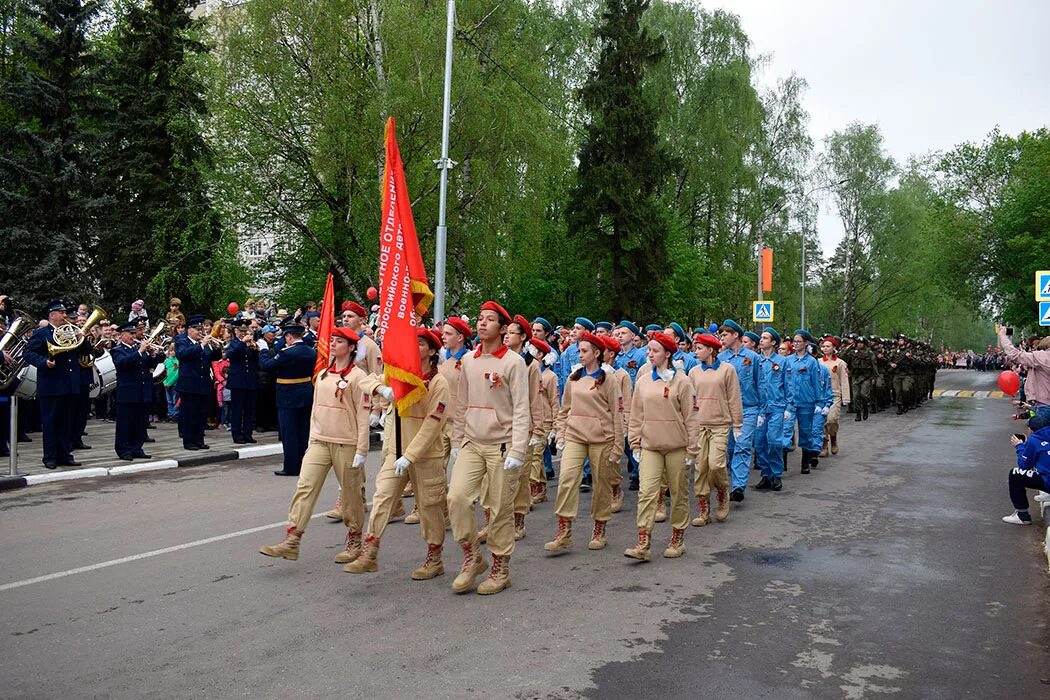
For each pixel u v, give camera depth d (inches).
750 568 275.4
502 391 247.3
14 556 275.9
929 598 242.5
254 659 189.6
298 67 1051.3
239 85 1037.8
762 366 429.1
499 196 1092.5
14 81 1114.1
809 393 494.9
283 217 1072.8
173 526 321.1
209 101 1055.0
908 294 2303.2
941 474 490.0
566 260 1528.1
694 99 1668.3
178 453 500.4
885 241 2234.3
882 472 499.5
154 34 1115.9
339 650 195.6
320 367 278.7
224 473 446.3
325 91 1021.2
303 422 435.5
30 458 479.5
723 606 233.5
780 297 1935.3
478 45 1109.7
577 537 323.0
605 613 226.2
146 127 1101.1
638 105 1366.9
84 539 299.6
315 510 357.1
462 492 243.4
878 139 2250.2
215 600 232.4
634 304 1390.3
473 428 248.2
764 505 392.2
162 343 676.1
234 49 1023.0
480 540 311.7
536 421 382.6
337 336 270.2
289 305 1268.5
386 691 172.6
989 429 778.2
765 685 177.8
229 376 554.6
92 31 1256.8
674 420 287.4
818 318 2866.6
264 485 410.0
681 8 1700.3
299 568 266.7
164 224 1066.1
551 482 452.8
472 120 1056.8
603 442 297.1
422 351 257.3
